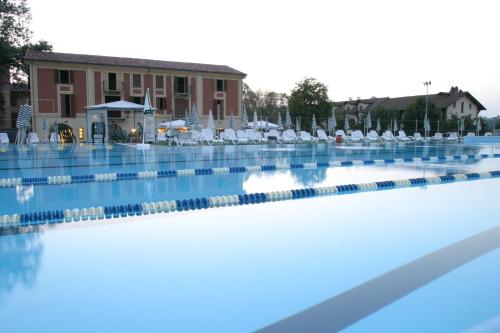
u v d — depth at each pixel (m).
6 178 8.62
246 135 24.45
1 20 35.22
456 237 4.41
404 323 2.51
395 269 3.44
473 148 21.84
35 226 4.80
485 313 2.64
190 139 23.55
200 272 3.34
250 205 6.21
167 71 34.12
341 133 29.73
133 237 4.36
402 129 36.16
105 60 32.69
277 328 2.45
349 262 3.60
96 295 2.89
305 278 3.22
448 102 43.41
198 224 4.96
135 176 9.42
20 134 21.70
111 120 31.34
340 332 2.40
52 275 3.26
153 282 3.12
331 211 5.76
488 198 6.82
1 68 35.50
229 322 2.51
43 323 2.48
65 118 31.09
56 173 9.83
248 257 3.72
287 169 11.48
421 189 7.84
